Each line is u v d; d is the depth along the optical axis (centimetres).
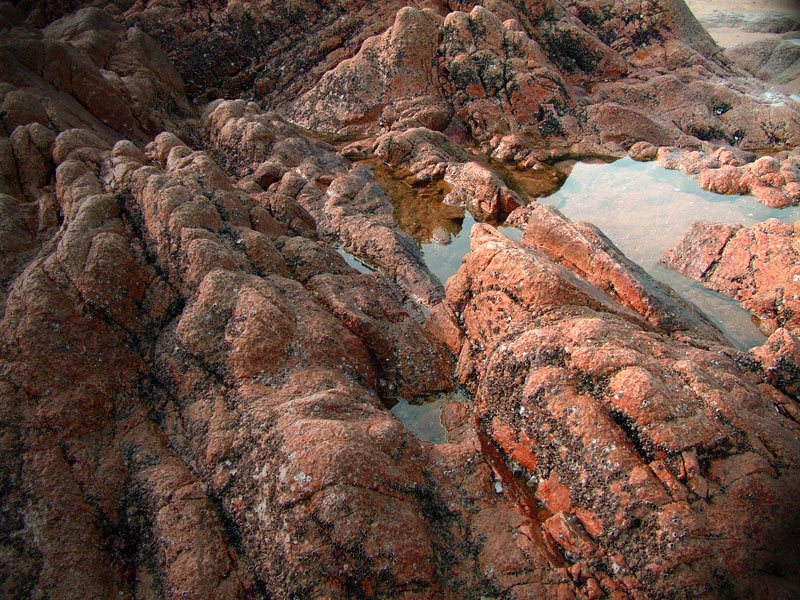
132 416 588
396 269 890
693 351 608
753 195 1014
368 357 698
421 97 1338
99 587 461
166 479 522
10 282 666
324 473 483
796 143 1236
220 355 612
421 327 784
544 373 569
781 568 457
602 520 494
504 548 498
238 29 1502
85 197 741
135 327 651
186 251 680
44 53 1125
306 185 1080
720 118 1328
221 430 552
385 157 1225
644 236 966
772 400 586
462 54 1333
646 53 1518
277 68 1522
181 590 457
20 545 463
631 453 505
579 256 789
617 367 545
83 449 541
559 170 1191
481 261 722
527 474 571
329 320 685
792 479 488
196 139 1348
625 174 1156
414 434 630
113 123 1187
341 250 958
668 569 454
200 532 489
